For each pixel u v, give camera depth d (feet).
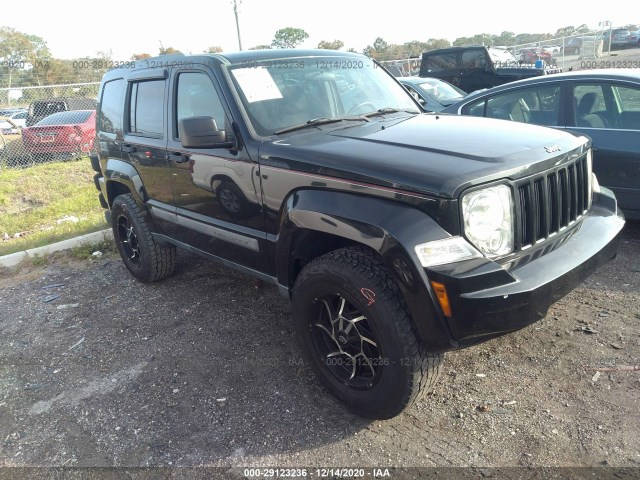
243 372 11.13
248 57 12.17
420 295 7.76
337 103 12.25
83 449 9.29
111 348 12.64
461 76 43.68
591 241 9.45
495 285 7.77
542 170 8.80
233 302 14.46
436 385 10.12
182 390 10.69
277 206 10.13
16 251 20.94
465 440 8.68
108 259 19.01
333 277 8.79
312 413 9.70
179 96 12.78
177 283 16.14
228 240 11.82
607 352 10.53
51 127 38.91
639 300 12.39
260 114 11.02
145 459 8.91
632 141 15.58
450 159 8.47
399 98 13.78
